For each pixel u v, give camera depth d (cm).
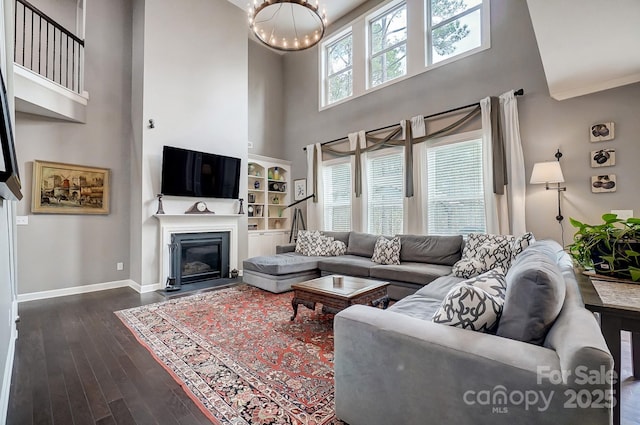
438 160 469
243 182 578
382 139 531
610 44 255
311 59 671
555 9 213
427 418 125
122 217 478
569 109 355
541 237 372
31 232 400
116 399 184
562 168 359
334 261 447
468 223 438
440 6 479
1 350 167
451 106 454
